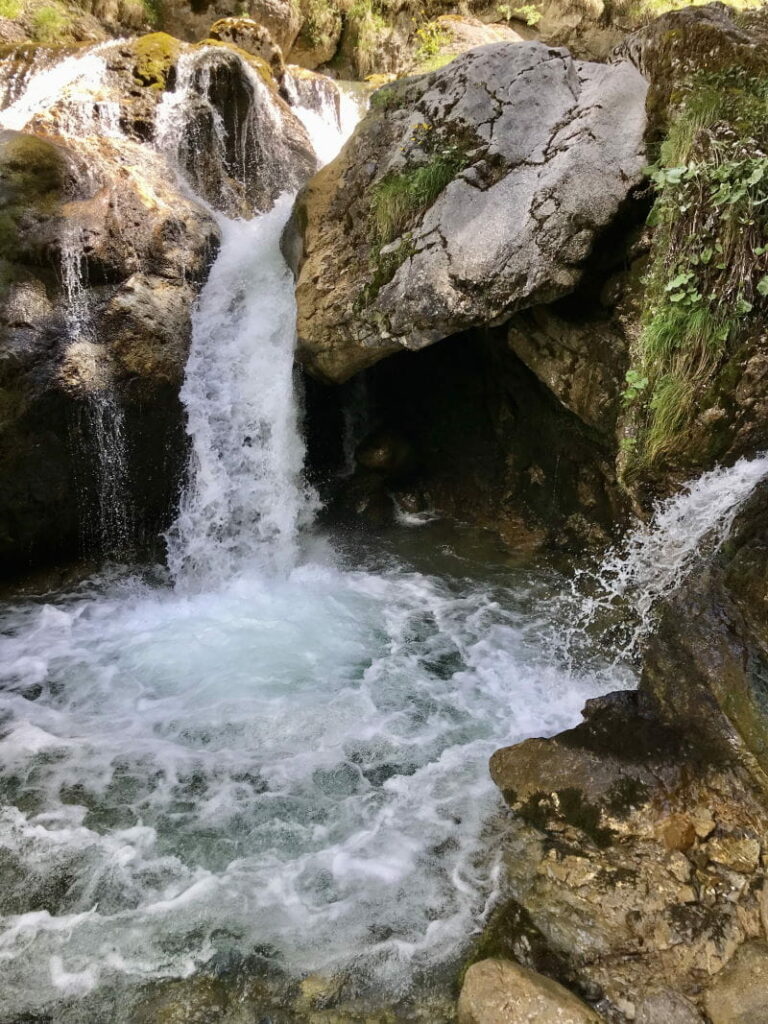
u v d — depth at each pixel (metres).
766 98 3.63
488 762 3.64
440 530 6.18
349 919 2.85
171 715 4.11
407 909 2.88
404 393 6.80
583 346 4.54
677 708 3.29
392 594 5.35
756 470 3.47
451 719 4.05
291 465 6.11
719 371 3.55
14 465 5.10
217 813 3.41
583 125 4.49
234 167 8.09
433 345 6.29
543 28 12.57
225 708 4.15
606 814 3.00
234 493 5.91
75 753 3.80
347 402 6.82
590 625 4.68
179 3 11.39
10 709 4.14
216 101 7.90
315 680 4.41
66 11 10.30
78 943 2.76
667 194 3.88
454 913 2.85
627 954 2.59
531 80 4.80
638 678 4.17
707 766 3.03
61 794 3.52
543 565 5.51
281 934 2.79
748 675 2.99
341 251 5.31
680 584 3.62
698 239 3.63
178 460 5.83
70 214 5.62
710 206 3.59
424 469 6.66
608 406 4.41
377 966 2.65
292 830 3.31
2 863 3.11
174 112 7.61
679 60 4.16
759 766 2.89
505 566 5.60
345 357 5.21
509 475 6.04
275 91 9.10
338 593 5.39
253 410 5.96
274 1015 2.50
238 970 2.65
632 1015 2.39
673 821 2.91
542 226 4.31
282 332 6.02
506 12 12.64
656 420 3.79
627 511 4.77
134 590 5.54
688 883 2.74
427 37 10.97
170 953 2.72
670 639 3.47
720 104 3.75
